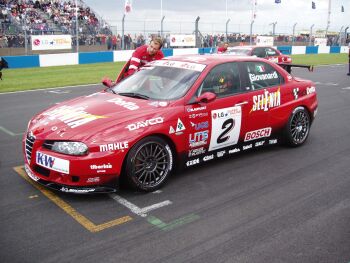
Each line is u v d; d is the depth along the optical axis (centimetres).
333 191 438
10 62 1780
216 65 491
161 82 480
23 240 324
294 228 353
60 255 303
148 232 341
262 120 534
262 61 552
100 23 2669
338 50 3541
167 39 2575
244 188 442
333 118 820
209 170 496
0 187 430
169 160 436
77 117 413
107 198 407
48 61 1911
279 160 539
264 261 301
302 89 591
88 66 1934
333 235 342
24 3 2502
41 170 401
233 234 340
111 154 384
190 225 355
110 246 317
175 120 431
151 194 420
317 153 574
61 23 2484
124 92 487
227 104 484
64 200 400
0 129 698
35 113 845
